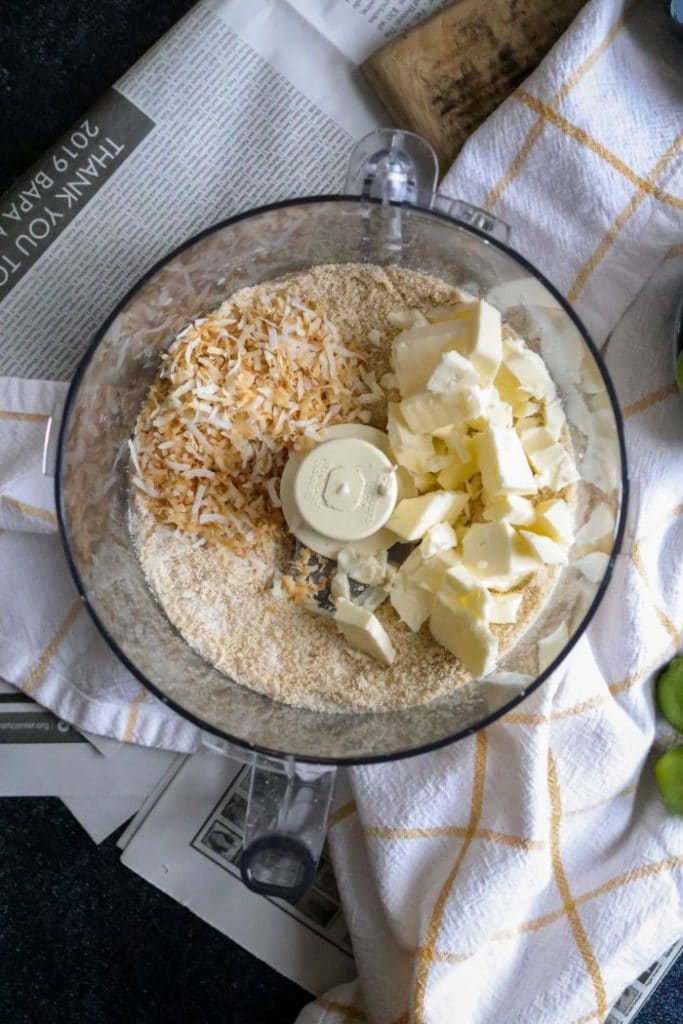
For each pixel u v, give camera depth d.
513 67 0.57
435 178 0.54
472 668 0.53
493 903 0.54
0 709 0.59
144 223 0.58
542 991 0.55
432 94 0.57
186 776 0.58
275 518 0.56
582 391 0.55
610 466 0.53
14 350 0.58
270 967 0.58
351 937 0.56
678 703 0.56
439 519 0.54
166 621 0.56
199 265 0.55
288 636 0.56
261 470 0.55
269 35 0.58
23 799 0.59
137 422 0.57
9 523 0.57
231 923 0.58
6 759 0.58
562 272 0.57
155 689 0.52
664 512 0.57
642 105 0.56
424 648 0.55
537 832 0.55
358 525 0.54
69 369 0.58
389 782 0.56
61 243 0.58
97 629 0.56
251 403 0.55
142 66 0.58
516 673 0.54
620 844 0.56
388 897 0.55
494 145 0.56
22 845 0.59
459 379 0.52
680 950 0.57
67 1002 0.59
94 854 0.59
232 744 0.52
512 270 0.54
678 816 0.56
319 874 0.58
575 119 0.55
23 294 0.58
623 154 0.56
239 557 0.56
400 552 0.56
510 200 0.57
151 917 0.59
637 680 0.56
